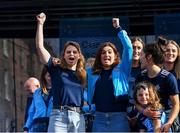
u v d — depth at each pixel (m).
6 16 10.54
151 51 6.00
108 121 5.89
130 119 6.04
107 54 6.03
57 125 5.84
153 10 10.37
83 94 6.07
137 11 10.39
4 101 11.12
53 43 10.68
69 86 5.94
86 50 10.20
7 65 11.20
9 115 11.07
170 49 6.53
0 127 10.99
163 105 5.97
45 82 6.78
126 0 9.77
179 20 10.12
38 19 6.18
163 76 5.94
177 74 6.54
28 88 7.22
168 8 10.37
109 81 5.96
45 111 6.68
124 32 6.21
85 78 6.07
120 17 10.44
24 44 11.20
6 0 9.74
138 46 6.71
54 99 5.95
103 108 5.91
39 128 6.66
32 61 11.16
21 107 11.12
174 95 5.89
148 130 5.89
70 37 10.34
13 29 10.97
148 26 10.79
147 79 6.04
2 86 11.13
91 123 6.18
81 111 6.03
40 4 9.79
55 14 10.45
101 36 10.20
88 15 10.54
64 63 6.04
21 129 11.00
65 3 9.76
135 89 5.96
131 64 6.14
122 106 5.93
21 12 10.39
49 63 6.06
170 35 10.14
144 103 5.90
